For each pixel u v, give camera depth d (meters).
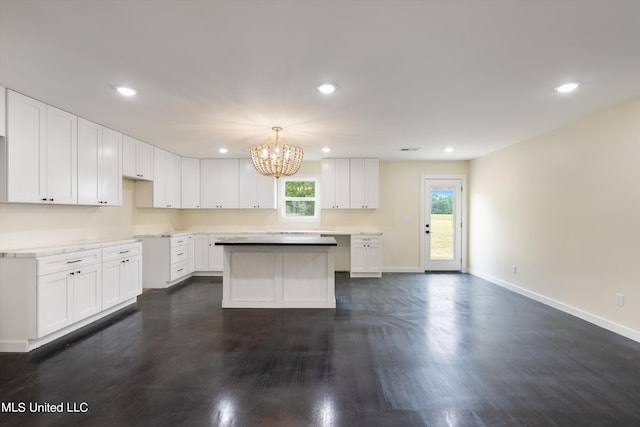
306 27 1.85
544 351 2.76
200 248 5.99
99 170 3.85
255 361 2.58
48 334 2.86
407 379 2.30
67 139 3.38
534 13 1.71
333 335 3.13
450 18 1.76
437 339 3.02
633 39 1.96
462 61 2.25
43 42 2.01
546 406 1.99
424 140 4.64
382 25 1.83
